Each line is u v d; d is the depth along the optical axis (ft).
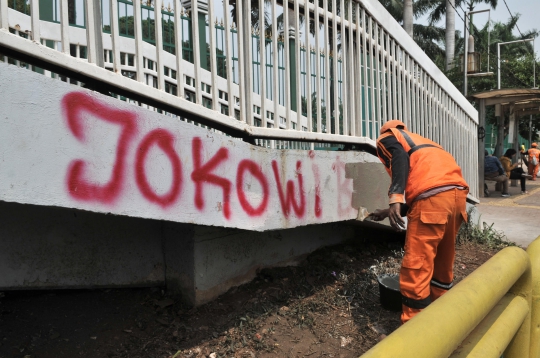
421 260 9.46
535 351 5.89
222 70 15.99
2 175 5.98
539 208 31.19
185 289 11.14
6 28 6.23
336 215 12.67
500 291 4.50
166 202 8.12
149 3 14.34
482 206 32.60
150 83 14.30
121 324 10.18
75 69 6.81
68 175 6.68
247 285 12.45
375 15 14.61
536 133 93.25
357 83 13.79
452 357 4.06
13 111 6.05
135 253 11.30
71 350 9.11
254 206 10.02
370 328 10.84
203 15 15.33
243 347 9.73
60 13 6.88
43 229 10.04
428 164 9.75
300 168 11.30
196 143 8.61
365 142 13.83
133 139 7.52
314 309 11.58
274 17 10.82
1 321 9.61
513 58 82.17
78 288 10.72
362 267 14.73
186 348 9.52
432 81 19.29
